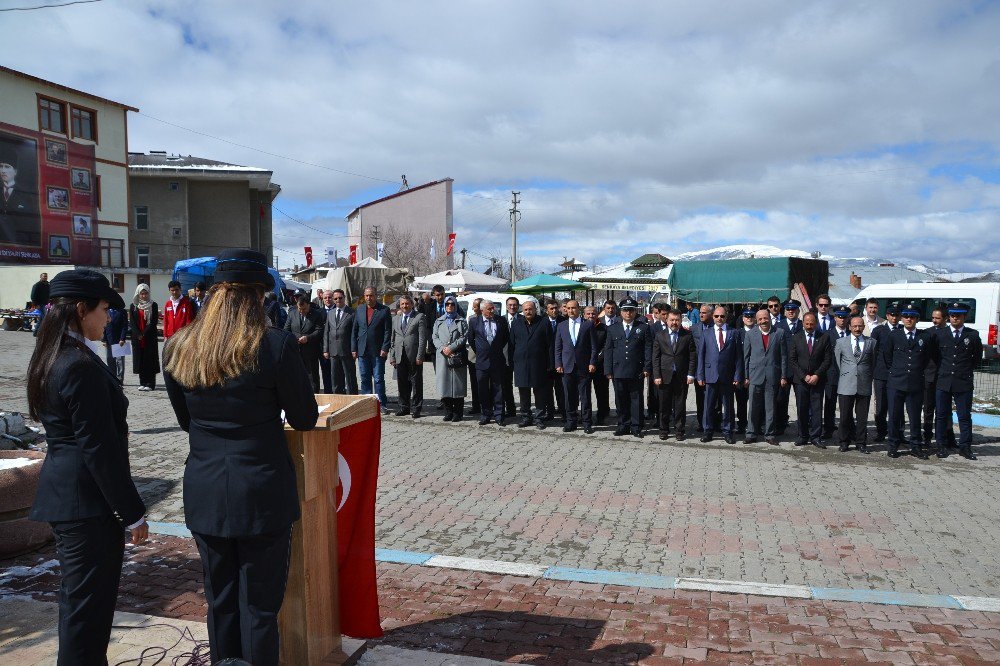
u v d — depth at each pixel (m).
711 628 4.05
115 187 36.47
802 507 6.69
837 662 3.64
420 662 3.43
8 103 31.50
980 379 16.28
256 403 2.56
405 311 11.26
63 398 2.63
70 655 2.72
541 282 22.50
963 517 6.44
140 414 10.45
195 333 2.58
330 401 3.35
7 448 7.50
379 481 7.36
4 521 4.81
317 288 29.44
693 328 9.83
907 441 9.79
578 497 6.90
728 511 6.53
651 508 6.59
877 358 9.66
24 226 32.25
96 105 35.38
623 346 9.83
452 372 10.57
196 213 43.97
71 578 2.72
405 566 5.05
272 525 2.56
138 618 3.83
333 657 3.27
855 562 5.30
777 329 9.64
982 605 4.47
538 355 10.34
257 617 2.60
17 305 28.31
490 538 5.73
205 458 2.57
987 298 18.80
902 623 4.17
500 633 3.93
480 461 8.30
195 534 2.61
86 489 2.71
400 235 62.50
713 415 9.72
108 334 10.80
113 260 36.44
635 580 4.82
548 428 10.41
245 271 2.64
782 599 4.54
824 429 10.09
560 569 5.03
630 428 10.25
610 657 3.66
